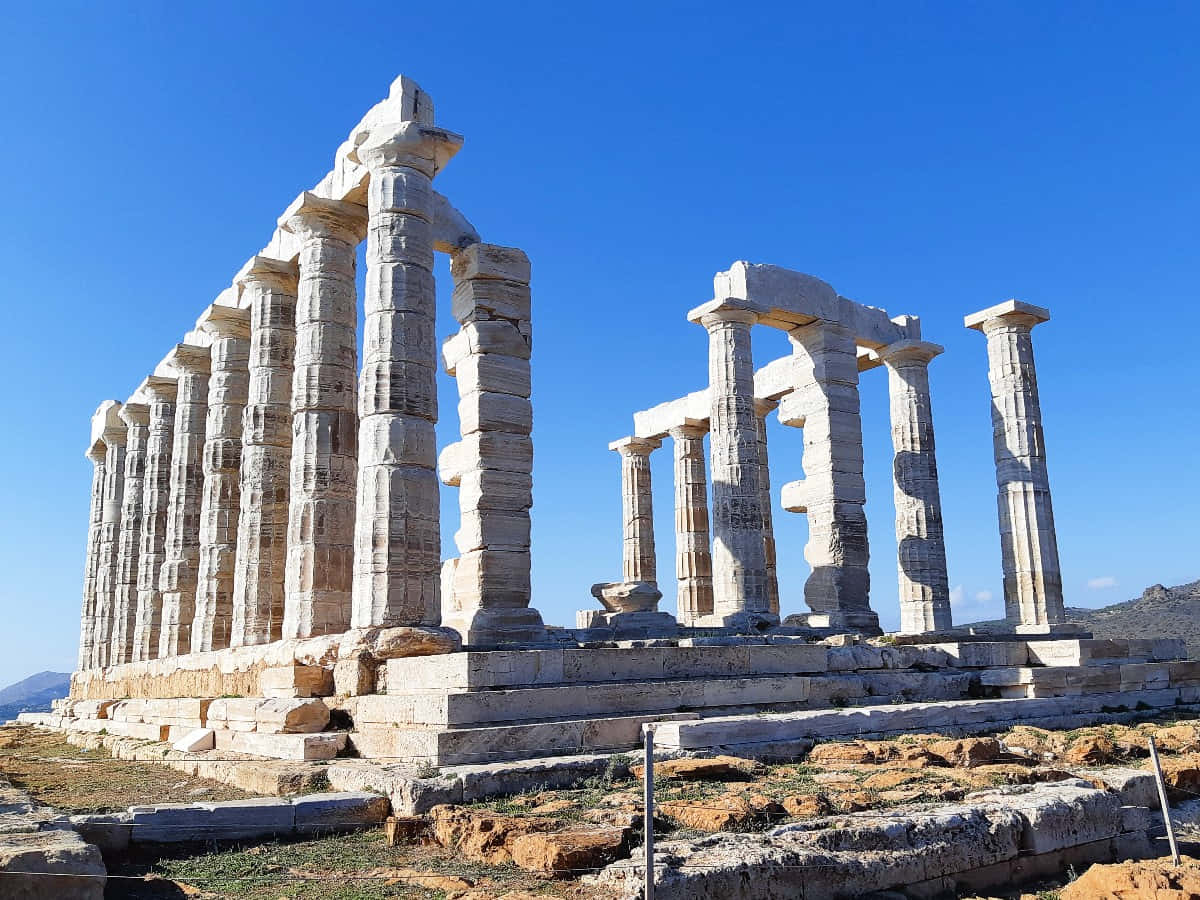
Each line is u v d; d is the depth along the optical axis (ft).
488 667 46.26
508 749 42.42
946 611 87.35
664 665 52.65
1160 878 26.84
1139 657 71.92
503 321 69.97
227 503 83.10
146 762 57.67
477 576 66.03
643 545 119.65
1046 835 33.42
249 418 75.05
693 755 42.65
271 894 28.58
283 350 77.05
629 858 28.48
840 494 84.12
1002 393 86.84
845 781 38.32
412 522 56.70
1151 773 41.73
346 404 68.08
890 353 90.94
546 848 28.73
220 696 66.54
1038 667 66.23
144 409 110.93
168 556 92.43
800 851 28.25
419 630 53.31
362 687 52.34
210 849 33.91
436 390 60.44
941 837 31.22
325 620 63.05
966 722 54.95
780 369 108.17
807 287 86.12
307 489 65.00
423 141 61.67
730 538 79.00
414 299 59.72
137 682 89.04
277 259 78.33
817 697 56.08
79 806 41.45
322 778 42.11
